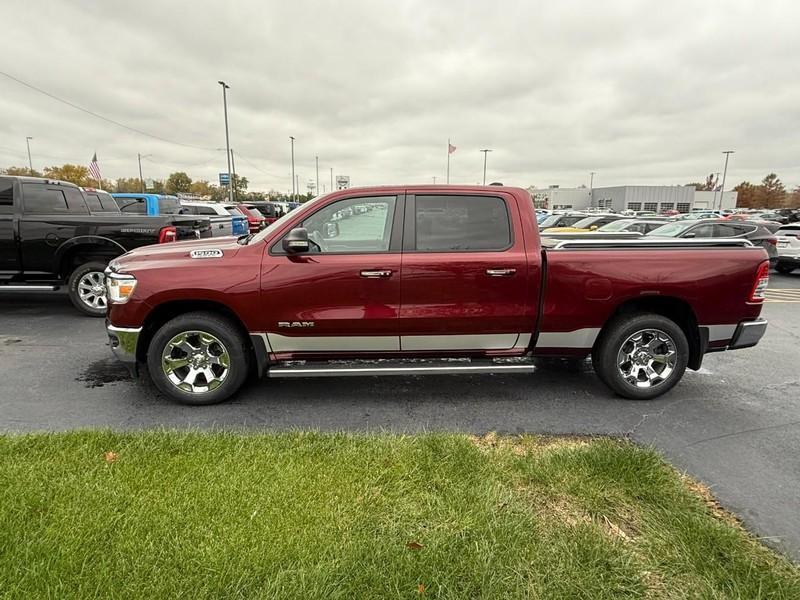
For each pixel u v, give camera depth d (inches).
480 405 165.8
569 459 121.1
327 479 110.0
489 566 85.0
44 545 87.0
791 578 85.4
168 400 166.2
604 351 166.7
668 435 145.0
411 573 83.1
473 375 195.0
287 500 102.0
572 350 167.5
